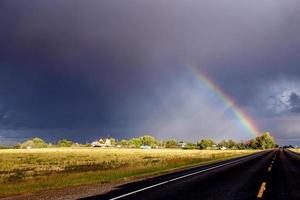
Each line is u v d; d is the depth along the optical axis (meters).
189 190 15.88
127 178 23.73
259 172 26.28
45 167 42.44
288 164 36.72
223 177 22.47
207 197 13.66
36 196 15.14
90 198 13.75
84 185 19.56
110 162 49.44
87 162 53.19
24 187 19.08
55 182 21.50
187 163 43.47
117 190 16.30
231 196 13.93
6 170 38.72
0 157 77.50
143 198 13.46
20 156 83.69
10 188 18.66
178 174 25.67
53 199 13.87
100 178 24.11
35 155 90.00
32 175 29.94
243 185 17.80
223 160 50.91
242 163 40.00
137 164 41.47
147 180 21.28
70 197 14.34
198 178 21.97
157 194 14.58
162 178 22.44
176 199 13.16
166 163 42.25
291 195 14.25
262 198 13.44
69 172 31.72
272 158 53.22
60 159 66.75
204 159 54.66
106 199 13.35
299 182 19.09
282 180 20.19
